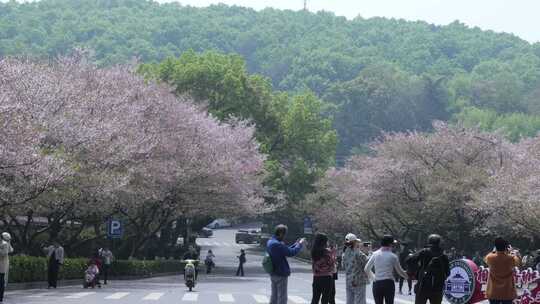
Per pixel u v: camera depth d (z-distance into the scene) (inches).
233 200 2755.9
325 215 4158.5
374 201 3179.1
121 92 2368.4
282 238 868.6
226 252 4837.6
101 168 1926.7
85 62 2365.9
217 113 3809.1
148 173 2203.5
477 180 2896.2
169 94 2684.5
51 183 1643.7
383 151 3363.7
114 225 2177.7
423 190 3070.9
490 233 2876.5
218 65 3946.9
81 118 1865.2
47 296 1365.7
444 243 3321.9
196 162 2551.7
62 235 2647.6
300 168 4202.8
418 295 848.9
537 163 2723.9
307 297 1488.7
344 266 941.8
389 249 872.3
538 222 2429.9
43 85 1814.7
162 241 3090.6
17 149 1528.1
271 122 4106.8
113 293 1504.7
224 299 1376.7
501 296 861.2
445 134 3193.9
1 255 1166.3
